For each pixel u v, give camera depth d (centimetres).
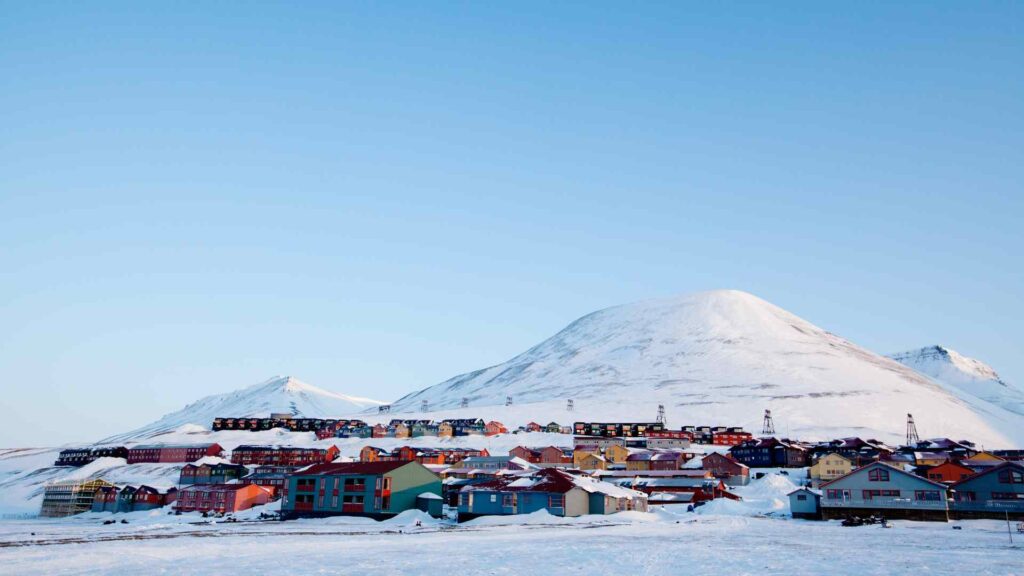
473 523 9588
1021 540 6919
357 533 8150
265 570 4859
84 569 4894
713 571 4847
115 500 14862
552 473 10631
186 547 6366
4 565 5088
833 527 8794
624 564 5200
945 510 9288
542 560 5419
